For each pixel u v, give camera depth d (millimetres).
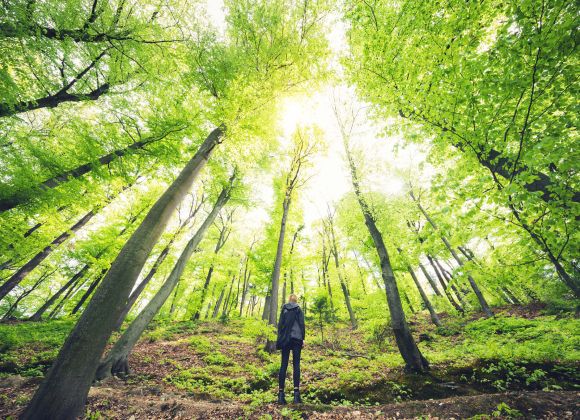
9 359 5934
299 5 7102
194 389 4824
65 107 7410
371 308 13453
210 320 16500
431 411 3182
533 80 2270
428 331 11102
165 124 7234
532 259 2662
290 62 7551
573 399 3027
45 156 6105
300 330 3836
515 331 7621
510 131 2615
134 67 7184
